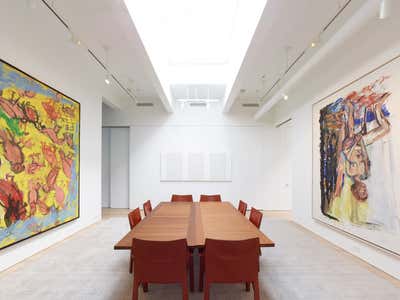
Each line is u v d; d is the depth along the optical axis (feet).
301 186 17.08
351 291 8.07
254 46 10.12
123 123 24.35
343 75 11.94
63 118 13.34
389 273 9.16
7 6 9.47
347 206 11.44
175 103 24.36
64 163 13.37
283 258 10.98
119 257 10.96
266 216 21.06
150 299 7.55
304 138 16.62
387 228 8.97
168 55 17.67
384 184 9.12
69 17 10.42
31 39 10.91
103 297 7.65
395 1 8.48
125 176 24.77
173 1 12.09
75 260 10.59
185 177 24.38
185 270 6.51
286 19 10.41
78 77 15.28
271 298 7.63
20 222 10.02
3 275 9.13
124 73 16.92
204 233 7.85
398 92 8.54
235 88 15.85
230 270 6.54
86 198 16.38
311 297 7.70
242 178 24.44
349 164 11.29
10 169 9.53
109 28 11.34
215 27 14.05
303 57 14.06
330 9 9.71
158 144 24.39
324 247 12.50
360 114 10.56
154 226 8.65
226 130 24.54
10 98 9.59
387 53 9.06
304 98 16.66
